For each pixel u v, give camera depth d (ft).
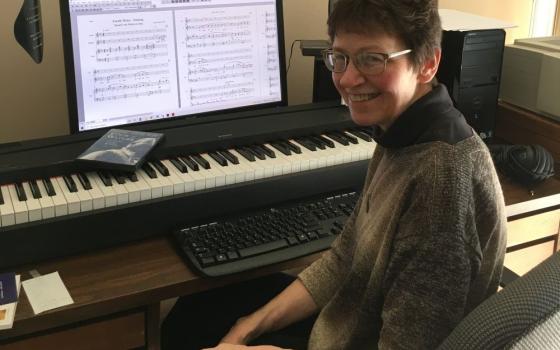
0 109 5.33
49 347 3.67
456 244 2.99
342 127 5.43
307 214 4.56
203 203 4.41
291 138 5.24
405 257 3.13
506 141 6.43
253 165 4.69
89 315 3.65
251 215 4.52
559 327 1.98
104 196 4.11
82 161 4.39
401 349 3.08
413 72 3.27
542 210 5.28
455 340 2.18
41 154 4.50
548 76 5.96
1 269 3.91
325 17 6.46
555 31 8.07
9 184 4.24
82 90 4.88
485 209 3.16
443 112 3.26
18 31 4.66
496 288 3.46
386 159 3.55
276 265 4.09
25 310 3.52
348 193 4.91
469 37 5.56
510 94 6.47
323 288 4.17
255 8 5.51
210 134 5.02
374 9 3.10
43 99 5.47
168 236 4.38
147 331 3.94
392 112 3.33
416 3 3.11
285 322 4.20
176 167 4.61
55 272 3.89
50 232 3.97
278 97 5.78
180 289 3.88
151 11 5.05
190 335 4.90
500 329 2.05
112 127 5.04
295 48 6.40
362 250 3.59
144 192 4.23
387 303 3.19
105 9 4.87
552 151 5.95
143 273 3.94
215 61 5.39
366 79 3.26
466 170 3.07
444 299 3.01
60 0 4.68
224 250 4.08
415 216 3.11
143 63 5.08
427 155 3.15
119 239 4.21
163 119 5.24
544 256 5.46
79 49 4.82
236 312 4.97
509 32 7.93
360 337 3.63
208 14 5.30
